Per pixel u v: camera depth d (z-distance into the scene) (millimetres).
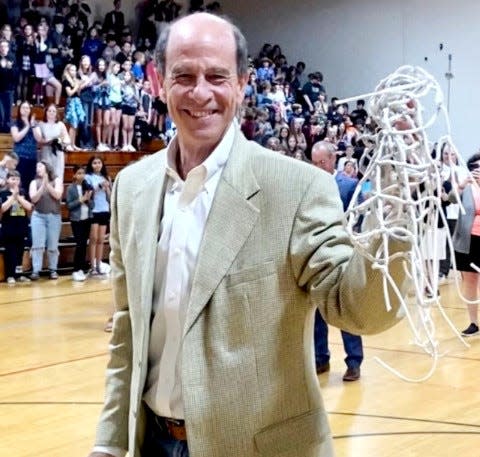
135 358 1852
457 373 5844
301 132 15422
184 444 1788
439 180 1428
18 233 10562
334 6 17547
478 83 15555
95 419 4770
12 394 5320
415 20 16375
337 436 4461
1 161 10766
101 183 11297
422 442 4359
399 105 1438
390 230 1438
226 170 1769
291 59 18297
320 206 1703
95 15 16453
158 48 1821
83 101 13180
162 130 14414
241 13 18906
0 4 13977
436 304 1465
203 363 1688
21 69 12742
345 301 1585
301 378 1727
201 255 1721
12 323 7852
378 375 5781
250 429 1678
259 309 1692
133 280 1866
